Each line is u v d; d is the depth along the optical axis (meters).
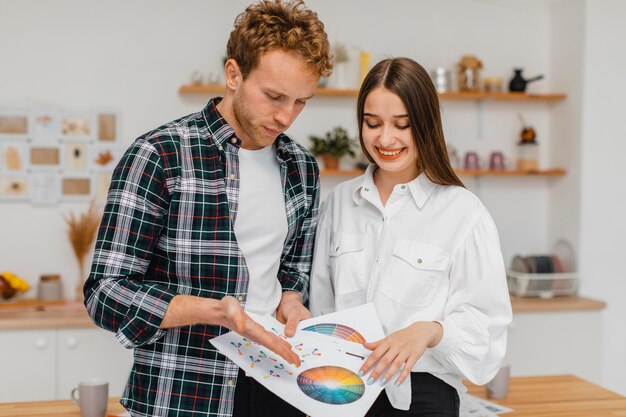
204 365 1.54
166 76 4.03
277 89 1.46
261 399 1.64
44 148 3.92
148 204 1.48
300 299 1.76
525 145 4.33
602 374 4.18
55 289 3.82
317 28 1.48
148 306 1.43
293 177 1.73
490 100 4.40
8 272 3.79
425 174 1.76
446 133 4.38
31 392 3.44
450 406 1.71
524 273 4.14
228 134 1.58
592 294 4.19
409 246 1.73
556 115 4.39
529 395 2.15
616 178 4.20
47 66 3.91
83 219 3.87
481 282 1.66
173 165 1.52
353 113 4.24
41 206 3.94
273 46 1.44
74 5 3.93
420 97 1.65
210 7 4.05
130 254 1.48
